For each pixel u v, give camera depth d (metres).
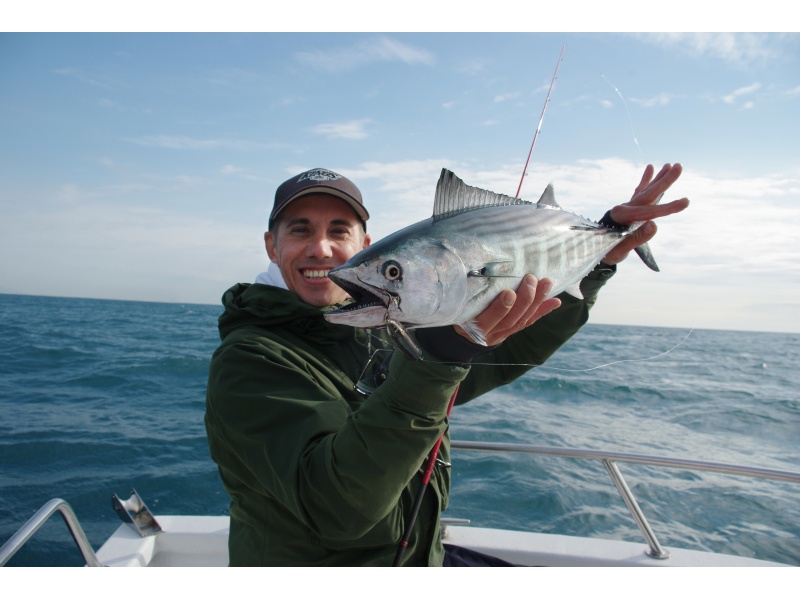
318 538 1.89
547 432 7.91
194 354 16.80
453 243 1.81
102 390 11.06
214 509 5.38
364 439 1.57
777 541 4.58
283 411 1.82
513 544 3.15
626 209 2.34
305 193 2.34
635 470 6.17
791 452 7.42
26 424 8.05
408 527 1.94
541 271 2.05
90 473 6.11
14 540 1.93
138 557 2.84
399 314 1.73
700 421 8.99
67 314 44.09
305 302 2.43
